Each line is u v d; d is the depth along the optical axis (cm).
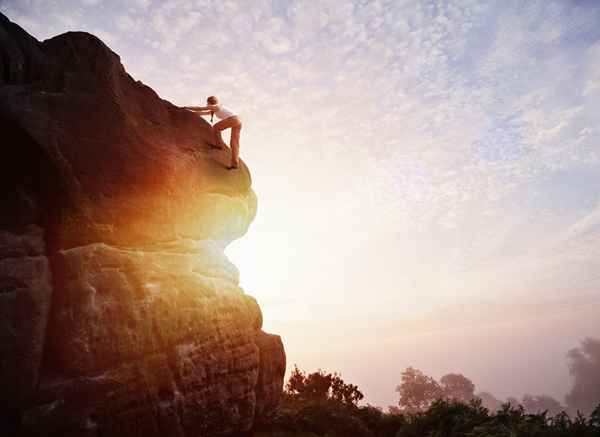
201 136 828
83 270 550
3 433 455
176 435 576
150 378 565
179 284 670
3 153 548
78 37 669
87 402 496
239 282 920
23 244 523
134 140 658
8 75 583
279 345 900
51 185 559
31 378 475
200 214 779
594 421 786
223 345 704
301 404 1288
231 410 686
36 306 500
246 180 930
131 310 574
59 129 568
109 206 609
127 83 722
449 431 958
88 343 517
